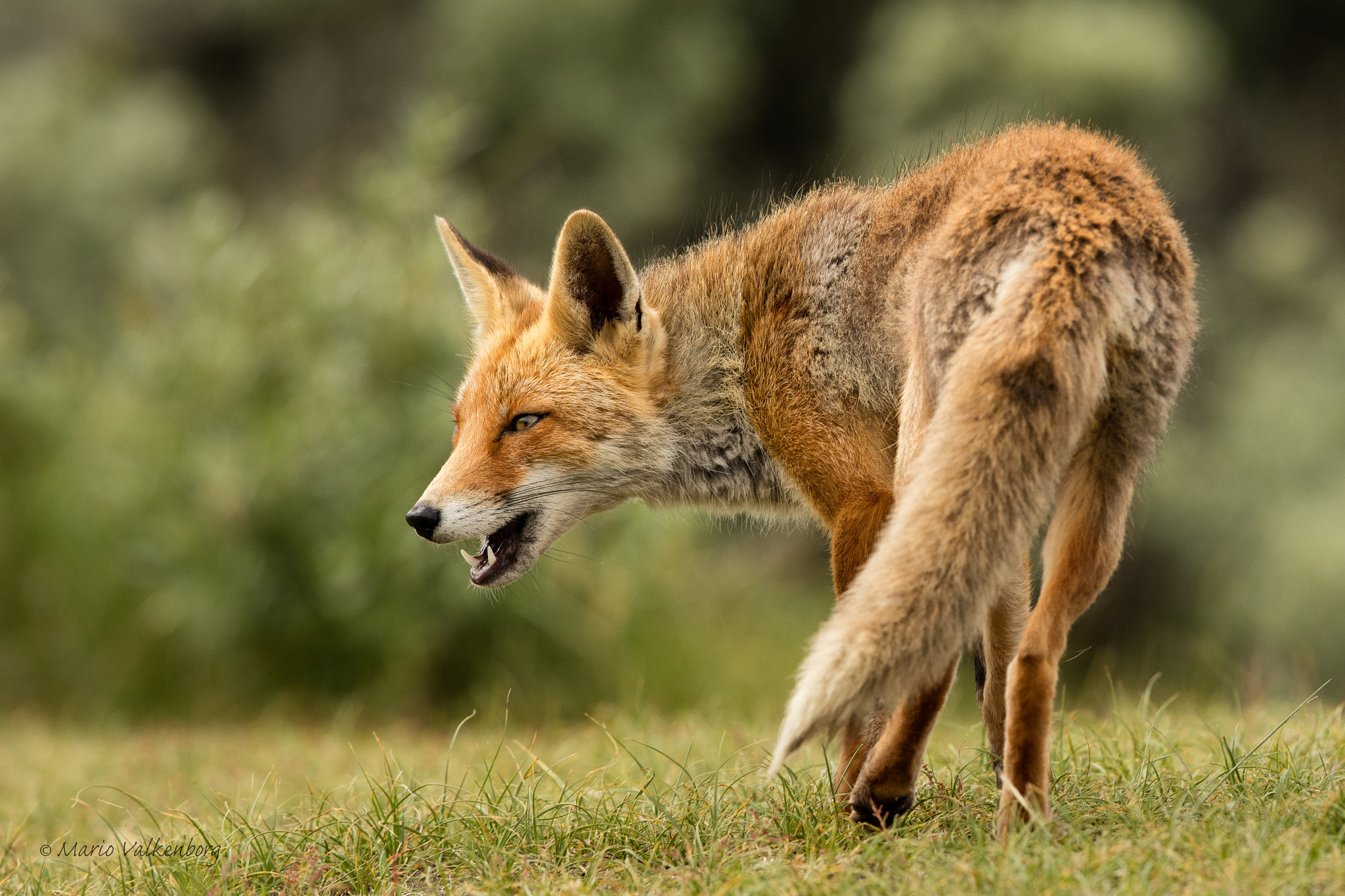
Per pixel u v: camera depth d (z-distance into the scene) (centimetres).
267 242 1948
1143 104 2695
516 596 1670
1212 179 3056
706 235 973
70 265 3192
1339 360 2598
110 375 2002
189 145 3438
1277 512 2395
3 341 2061
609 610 1736
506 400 856
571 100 3080
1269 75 3316
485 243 2891
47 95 3500
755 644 1897
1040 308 607
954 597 576
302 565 1698
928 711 668
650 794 800
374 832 725
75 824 964
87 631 1819
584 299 855
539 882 635
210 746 1311
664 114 3152
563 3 3117
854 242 784
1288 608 2209
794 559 2491
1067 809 669
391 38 3631
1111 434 652
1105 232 634
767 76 3469
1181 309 665
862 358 764
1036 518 594
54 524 1881
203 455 1708
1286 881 528
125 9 3828
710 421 855
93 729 1623
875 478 760
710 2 3316
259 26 3750
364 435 1709
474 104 3105
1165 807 663
